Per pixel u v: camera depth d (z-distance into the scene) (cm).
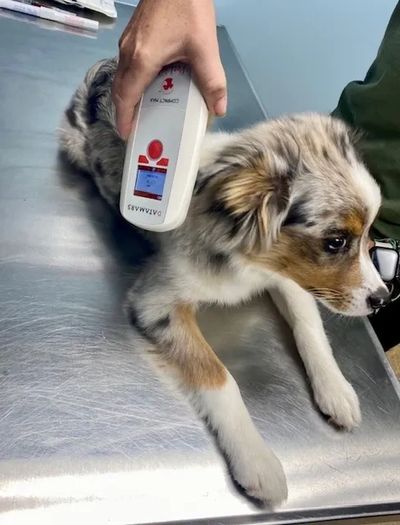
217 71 47
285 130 57
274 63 116
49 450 42
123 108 50
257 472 44
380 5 106
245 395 51
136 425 46
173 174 48
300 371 54
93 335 51
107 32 91
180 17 47
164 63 48
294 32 113
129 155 50
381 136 74
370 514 45
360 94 75
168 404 48
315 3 109
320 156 55
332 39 112
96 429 44
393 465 48
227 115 79
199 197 55
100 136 64
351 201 54
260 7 112
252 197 53
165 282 56
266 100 117
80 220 60
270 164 53
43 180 63
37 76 76
